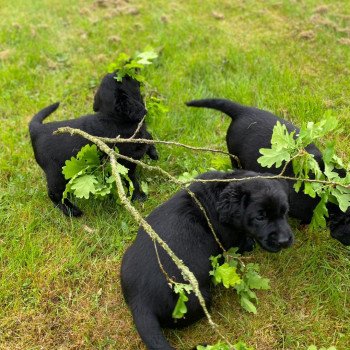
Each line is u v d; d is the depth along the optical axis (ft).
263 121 4.20
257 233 3.44
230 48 6.10
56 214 4.38
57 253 4.07
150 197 4.53
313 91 5.50
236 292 3.75
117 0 7.48
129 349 3.51
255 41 6.32
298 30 6.45
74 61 6.25
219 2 7.22
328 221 3.85
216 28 6.59
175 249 3.39
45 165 4.32
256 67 5.82
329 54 6.01
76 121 4.42
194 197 3.44
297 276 3.81
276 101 5.29
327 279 3.76
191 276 2.82
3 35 6.74
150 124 5.01
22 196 4.54
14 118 5.43
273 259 3.94
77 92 5.76
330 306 3.63
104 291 3.85
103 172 4.15
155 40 6.37
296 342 3.47
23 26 6.95
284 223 3.45
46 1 7.72
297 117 5.14
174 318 3.31
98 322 3.66
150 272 3.31
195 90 5.57
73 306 3.76
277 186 3.48
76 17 7.20
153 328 3.19
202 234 3.51
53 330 3.63
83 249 4.14
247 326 3.57
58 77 6.00
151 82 5.64
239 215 3.45
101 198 4.24
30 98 5.69
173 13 7.04
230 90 5.47
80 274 3.94
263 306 3.67
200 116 5.21
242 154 4.21
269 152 3.56
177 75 5.78
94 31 6.77
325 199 3.58
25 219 4.34
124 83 4.40
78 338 3.57
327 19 6.55
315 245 4.00
